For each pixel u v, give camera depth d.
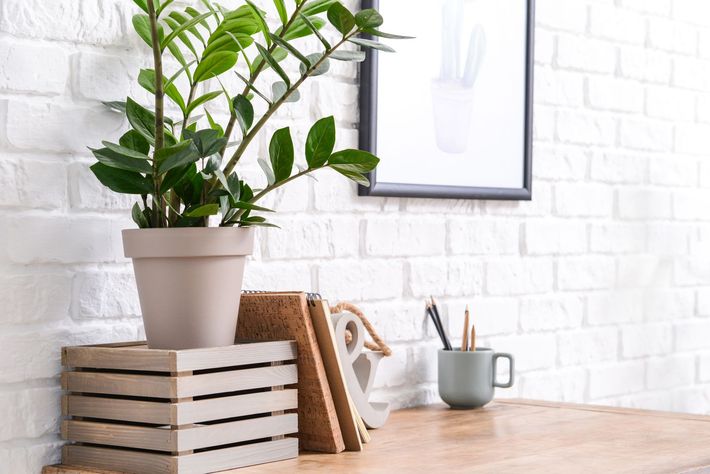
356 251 1.99
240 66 1.79
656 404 2.75
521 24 2.32
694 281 2.87
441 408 2.06
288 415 1.53
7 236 1.47
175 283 1.42
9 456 1.47
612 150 2.60
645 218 2.71
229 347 1.44
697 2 2.85
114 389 1.44
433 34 2.12
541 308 2.41
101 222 1.58
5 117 1.46
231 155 1.77
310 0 1.86
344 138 1.97
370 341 1.99
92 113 1.57
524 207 2.36
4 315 1.47
